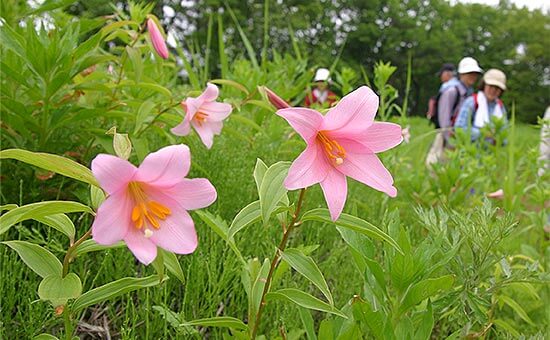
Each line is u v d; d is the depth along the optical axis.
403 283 0.23
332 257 0.35
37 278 0.29
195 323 0.22
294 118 0.19
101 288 0.20
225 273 0.28
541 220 0.44
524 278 0.24
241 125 0.59
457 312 0.24
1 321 0.24
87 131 0.37
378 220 0.49
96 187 0.20
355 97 0.20
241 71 0.64
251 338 0.23
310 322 0.24
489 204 0.25
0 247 0.27
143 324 0.28
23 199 0.35
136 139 0.36
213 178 0.41
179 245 0.18
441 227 0.26
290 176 0.19
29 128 0.35
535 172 0.59
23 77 0.34
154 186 0.18
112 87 0.39
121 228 0.17
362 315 0.21
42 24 0.35
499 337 0.30
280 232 0.37
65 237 0.31
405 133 0.64
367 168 0.21
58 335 0.27
